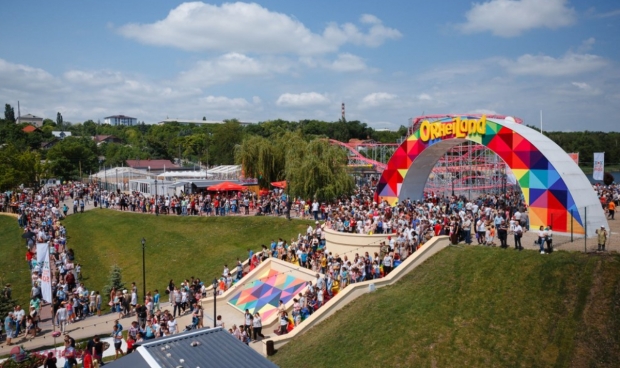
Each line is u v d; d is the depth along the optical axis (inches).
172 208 2327.8
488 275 1023.0
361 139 6978.4
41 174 4124.0
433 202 1812.3
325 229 1498.5
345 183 2186.3
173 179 3164.4
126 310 1401.3
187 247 1945.1
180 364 543.2
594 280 888.3
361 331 982.4
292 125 7190.0
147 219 2310.5
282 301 1286.9
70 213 2728.8
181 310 1396.4
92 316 1397.6
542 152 1309.1
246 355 572.4
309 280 1318.9
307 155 2199.8
